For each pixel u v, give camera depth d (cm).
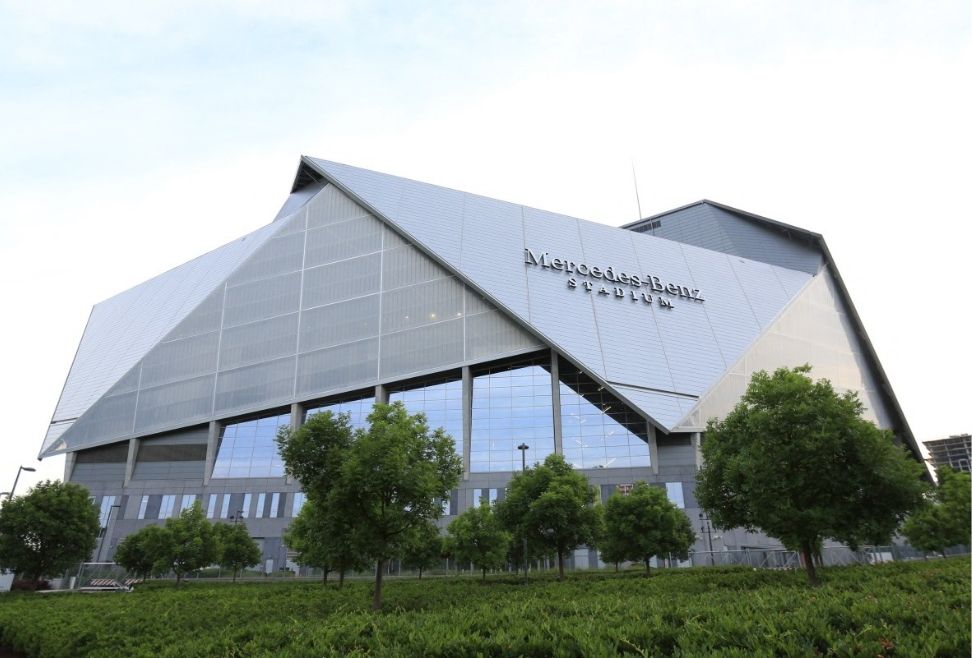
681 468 6250
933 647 651
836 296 8831
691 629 798
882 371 8512
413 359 6850
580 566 5856
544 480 3747
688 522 4281
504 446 6512
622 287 7300
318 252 7744
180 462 7181
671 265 7844
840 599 960
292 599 2425
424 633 913
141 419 7331
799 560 5281
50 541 3688
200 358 7500
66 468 7319
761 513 2322
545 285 6981
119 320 9156
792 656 680
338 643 988
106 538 6750
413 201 7669
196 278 8594
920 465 2214
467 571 5722
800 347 7862
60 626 1723
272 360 7275
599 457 6381
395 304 7175
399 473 2169
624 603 1177
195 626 1697
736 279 8106
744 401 2720
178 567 4506
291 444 2378
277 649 1077
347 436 2420
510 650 788
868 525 2142
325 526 2286
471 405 6738
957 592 980
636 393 6319
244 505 6762
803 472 2162
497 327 6781
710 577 2647
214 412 7175
